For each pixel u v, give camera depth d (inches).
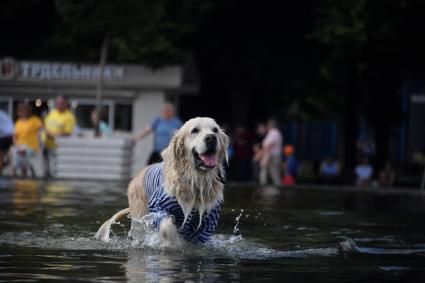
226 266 232.5
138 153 863.1
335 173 946.7
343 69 916.0
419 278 220.1
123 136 860.6
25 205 412.2
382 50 858.8
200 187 282.2
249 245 280.1
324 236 309.3
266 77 1010.1
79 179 677.9
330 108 1056.2
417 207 460.1
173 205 281.6
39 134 706.2
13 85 874.8
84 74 864.9
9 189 531.8
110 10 800.9
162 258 245.8
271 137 740.7
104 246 270.4
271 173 745.0
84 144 727.1
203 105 1149.1
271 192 566.3
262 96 1087.0
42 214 368.8
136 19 818.8
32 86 873.5
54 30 935.0
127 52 841.5
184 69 902.4
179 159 284.5
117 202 436.8
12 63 868.6
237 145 850.8
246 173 850.8
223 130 297.0
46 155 726.5
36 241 279.0
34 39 989.8
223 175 291.6
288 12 969.5
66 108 738.8
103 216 364.5
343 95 1001.5
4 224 327.0
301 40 973.8
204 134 279.1
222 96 1138.7
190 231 286.0
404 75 931.3
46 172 726.5
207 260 243.4
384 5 818.2
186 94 1107.3
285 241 292.4
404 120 1153.4
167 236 269.1
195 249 267.1
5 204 416.8
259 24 976.9
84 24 809.5
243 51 995.3
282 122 1238.3
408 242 296.2
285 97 1066.7
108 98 870.4
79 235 297.4
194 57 1015.0
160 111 864.9
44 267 225.1
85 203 428.5
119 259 242.5
